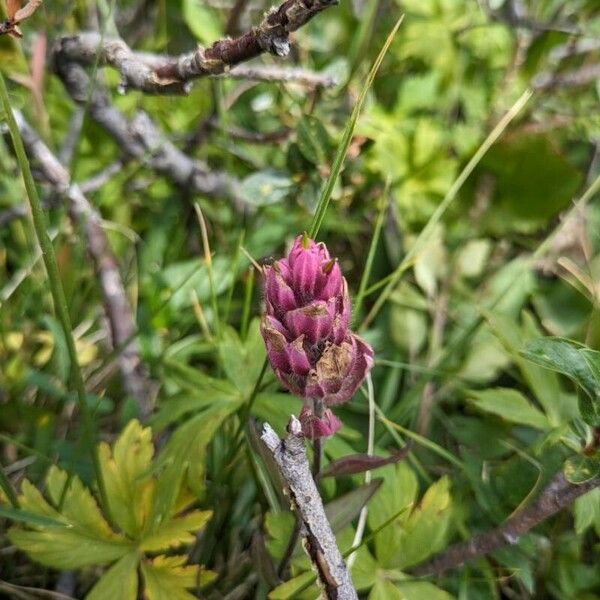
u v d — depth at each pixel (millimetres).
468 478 294
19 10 226
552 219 381
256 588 283
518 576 276
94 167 391
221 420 271
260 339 299
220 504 290
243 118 410
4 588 277
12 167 353
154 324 338
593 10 428
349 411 315
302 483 188
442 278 365
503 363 327
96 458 253
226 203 384
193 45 423
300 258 185
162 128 409
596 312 261
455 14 411
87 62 309
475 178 374
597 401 212
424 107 395
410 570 267
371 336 339
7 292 341
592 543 300
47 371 344
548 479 272
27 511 239
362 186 370
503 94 408
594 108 415
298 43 399
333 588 198
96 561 253
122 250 381
